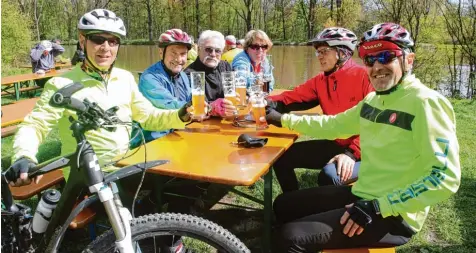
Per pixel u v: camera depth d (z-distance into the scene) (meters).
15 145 1.85
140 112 2.67
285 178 3.26
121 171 1.67
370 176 2.13
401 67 1.98
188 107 2.55
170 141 2.62
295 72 16.72
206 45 3.50
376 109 2.13
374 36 1.98
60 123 2.31
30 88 9.80
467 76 13.74
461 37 13.68
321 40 2.97
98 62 2.33
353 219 1.92
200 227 1.65
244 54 4.11
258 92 2.85
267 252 2.69
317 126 2.62
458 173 1.80
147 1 49.34
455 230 3.22
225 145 2.52
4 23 16.70
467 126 6.75
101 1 50.56
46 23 48.84
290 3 45.34
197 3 44.56
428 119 1.84
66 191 1.64
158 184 2.72
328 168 2.80
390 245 1.99
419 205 1.82
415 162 1.95
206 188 3.47
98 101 2.36
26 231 1.78
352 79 2.94
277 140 2.61
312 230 2.01
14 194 2.67
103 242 1.60
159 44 3.17
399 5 14.63
